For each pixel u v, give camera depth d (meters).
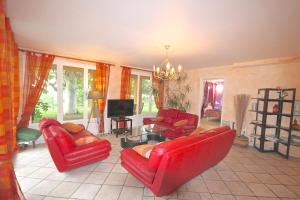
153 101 6.65
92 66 4.77
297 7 1.66
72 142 2.51
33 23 2.26
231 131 2.51
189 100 6.11
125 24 2.22
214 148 2.19
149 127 4.52
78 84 4.62
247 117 4.55
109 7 1.79
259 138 4.01
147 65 5.48
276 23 2.04
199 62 4.64
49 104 4.14
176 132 4.29
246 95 4.48
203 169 2.40
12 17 2.07
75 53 3.95
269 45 2.94
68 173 2.59
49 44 3.26
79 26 2.34
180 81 6.35
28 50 3.63
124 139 4.02
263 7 1.68
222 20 2.01
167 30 2.38
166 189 1.94
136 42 2.97
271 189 2.36
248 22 2.04
